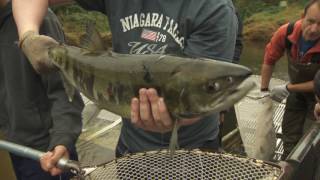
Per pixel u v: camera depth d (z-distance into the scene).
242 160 0.87
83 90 0.94
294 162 0.91
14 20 1.19
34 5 1.09
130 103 0.85
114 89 0.87
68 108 1.23
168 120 0.83
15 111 1.32
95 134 1.89
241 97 0.78
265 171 0.84
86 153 1.72
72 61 0.94
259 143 1.78
